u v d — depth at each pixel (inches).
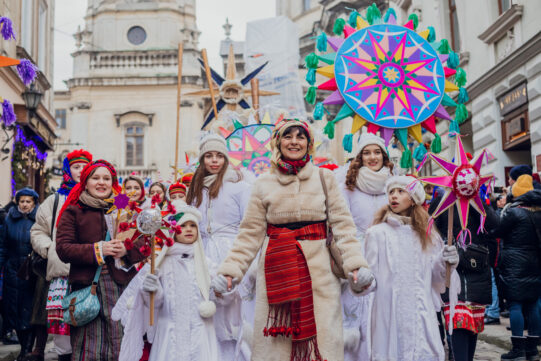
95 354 170.9
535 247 242.7
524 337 242.1
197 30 1386.6
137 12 1392.7
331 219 154.6
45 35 752.3
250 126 298.5
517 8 452.8
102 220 179.8
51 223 231.5
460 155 177.8
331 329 147.6
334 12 1129.4
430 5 652.7
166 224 169.3
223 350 180.9
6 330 305.4
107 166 183.5
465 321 200.8
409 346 173.3
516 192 252.7
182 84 1336.1
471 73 559.5
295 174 155.3
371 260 180.4
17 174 570.6
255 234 155.0
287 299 145.3
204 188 202.8
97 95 1348.4
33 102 549.0
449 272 175.0
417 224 180.1
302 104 782.5
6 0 544.1
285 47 780.6
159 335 173.3
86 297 171.5
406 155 236.7
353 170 212.7
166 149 1328.7
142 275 172.4
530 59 431.5
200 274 177.2
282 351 148.6
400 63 237.5
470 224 210.1
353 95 232.8
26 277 241.1
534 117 427.5
